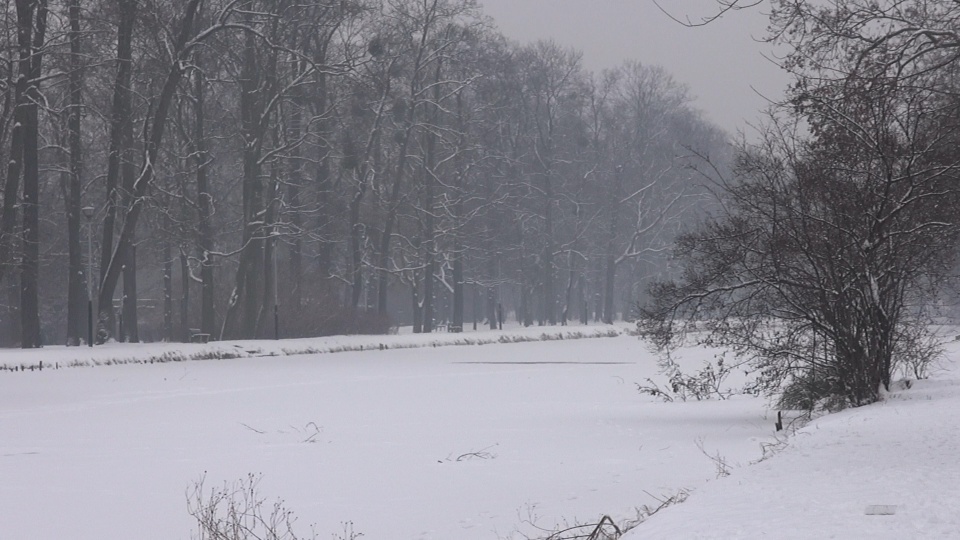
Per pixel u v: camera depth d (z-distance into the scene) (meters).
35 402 34.09
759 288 24.25
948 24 17.83
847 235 23.31
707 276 25.08
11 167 55.97
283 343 57.75
